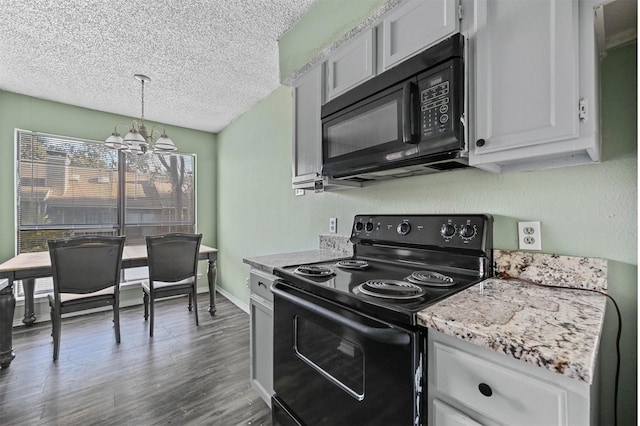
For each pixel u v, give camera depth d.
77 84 2.65
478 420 0.67
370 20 1.32
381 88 1.21
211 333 2.67
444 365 0.73
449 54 0.97
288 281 1.32
